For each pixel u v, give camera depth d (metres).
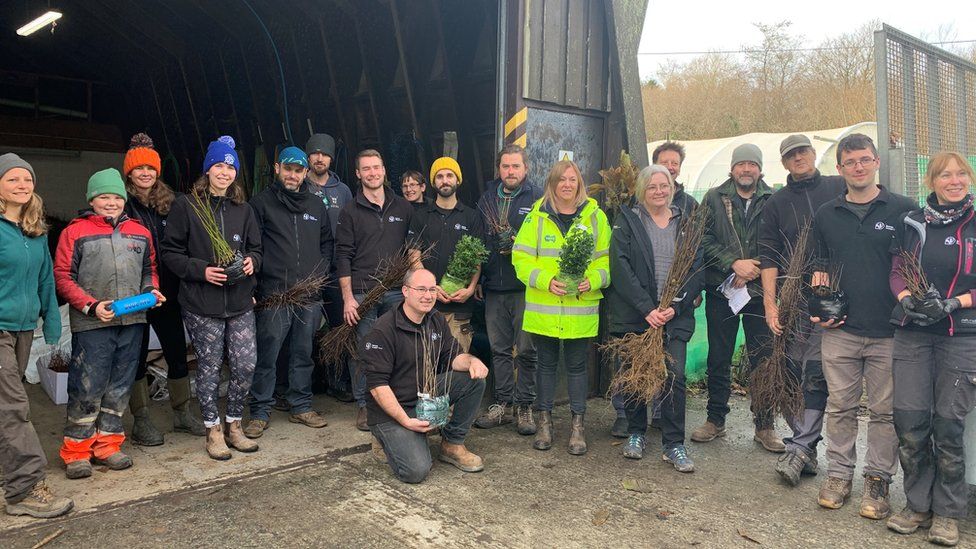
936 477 3.01
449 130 6.58
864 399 5.23
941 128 4.55
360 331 4.24
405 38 6.64
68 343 5.30
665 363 3.77
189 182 11.43
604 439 4.31
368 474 3.64
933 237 2.95
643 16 5.28
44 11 9.52
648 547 2.90
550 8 4.79
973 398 2.91
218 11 8.78
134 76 11.89
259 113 9.30
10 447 2.98
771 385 3.63
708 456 4.02
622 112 5.15
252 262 3.88
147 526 3.00
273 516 3.12
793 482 3.53
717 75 27.42
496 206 4.54
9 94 11.23
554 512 3.23
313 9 7.77
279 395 4.81
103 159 12.12
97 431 3.64
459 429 3.74
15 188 3.01
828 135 10.52
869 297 3.17
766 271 3.71
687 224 3.71
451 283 4.27
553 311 3.97
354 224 4.29
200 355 3.80
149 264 3.73
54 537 2.88
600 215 4.04
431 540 2.92
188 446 4.03
